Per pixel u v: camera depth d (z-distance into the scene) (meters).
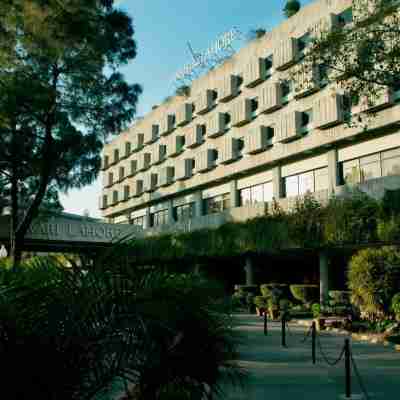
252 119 37.03
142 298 3.65
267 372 9.53
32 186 30.39
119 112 28.25
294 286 26.23
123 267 3.76
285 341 14.27
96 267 3.64
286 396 7.59
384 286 15.37
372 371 9.75
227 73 40.47
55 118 26.73
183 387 5.11
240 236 30.91
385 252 15.99
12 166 28.94
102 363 3.52
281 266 34.53
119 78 28.31
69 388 3.29
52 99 26.12
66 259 3.80
